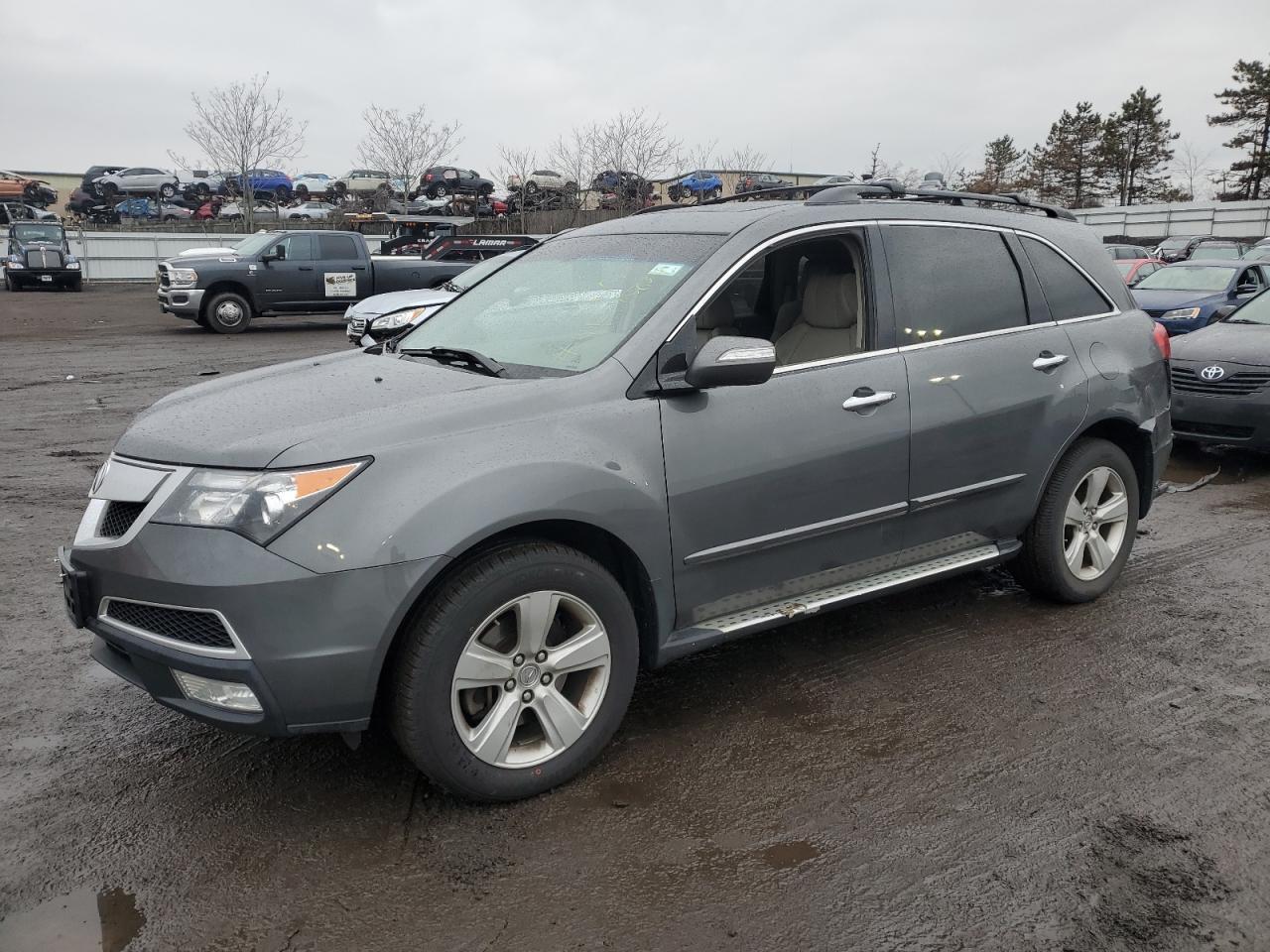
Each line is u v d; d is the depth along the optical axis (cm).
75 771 327
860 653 417
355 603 266
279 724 271
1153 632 438
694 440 325
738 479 334
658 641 331
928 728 352
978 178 6259
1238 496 687
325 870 273
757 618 350
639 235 389
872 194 416
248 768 328
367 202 4559
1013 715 362
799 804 304
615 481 305
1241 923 249
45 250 2919
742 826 293
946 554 409
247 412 306
